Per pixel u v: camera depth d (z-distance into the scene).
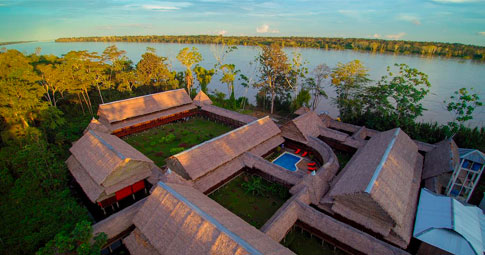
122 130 42.25
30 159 27.77
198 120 52.12
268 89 60.22
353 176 25.20
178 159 26.91
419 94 42.34
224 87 84.12
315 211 22.41
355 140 36.78
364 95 47.72
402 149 29.67
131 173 26.91
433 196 23.73
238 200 27.94
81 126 42.34
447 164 27.50
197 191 23.83
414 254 21.84
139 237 20.11
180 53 64.31
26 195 26.28
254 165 31.06
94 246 17.83
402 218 21.11
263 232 20.02
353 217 22.38
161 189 20.75
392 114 44.00
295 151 38.66
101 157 26.83
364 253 19.47
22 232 22.47
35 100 34.00
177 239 17.72
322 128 39.97
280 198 28.41
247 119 45.56
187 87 70.69
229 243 15.92
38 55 76.75
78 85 50.38
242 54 138.88
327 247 22.27
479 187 29.39
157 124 47.03
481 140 37.91
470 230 19.66
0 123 34.09
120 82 62.97
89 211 26.45
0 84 31.39
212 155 29.28
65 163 30.33
